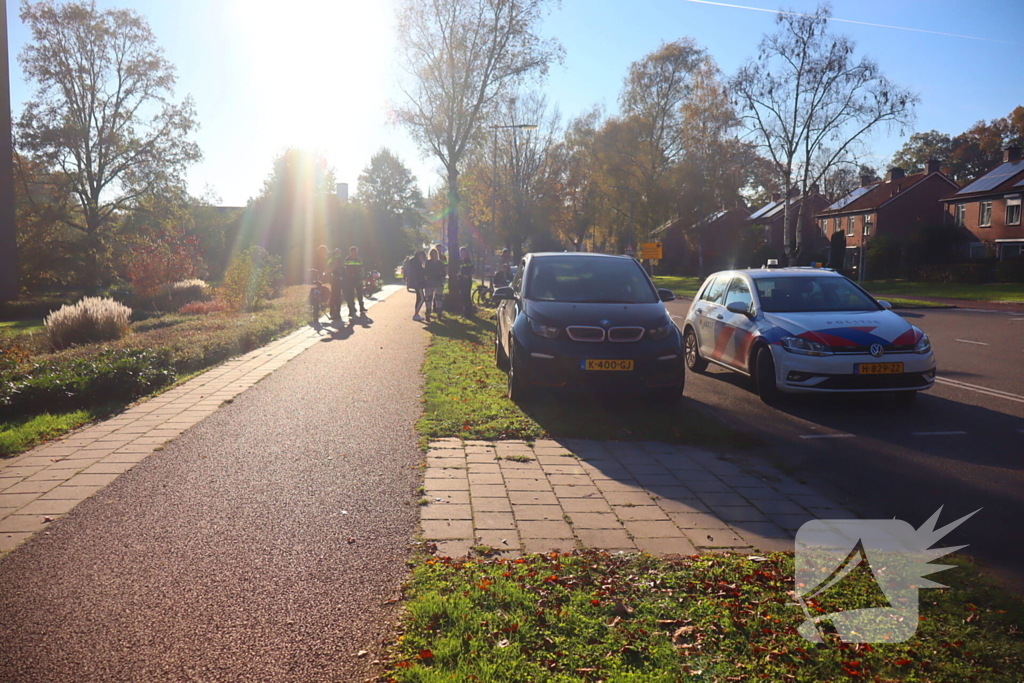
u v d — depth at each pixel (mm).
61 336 13953
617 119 54094
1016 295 31844
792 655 2982
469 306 19891
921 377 8242
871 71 38469
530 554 4020
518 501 4961
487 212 49781
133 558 3949
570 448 6430
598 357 7766
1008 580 3850
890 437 7094
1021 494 5320
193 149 45062
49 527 4414
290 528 4406
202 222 64688
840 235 53375
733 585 3602
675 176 50219
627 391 7832
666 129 51781
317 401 8273
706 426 7285
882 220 58750
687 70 50375
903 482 5613
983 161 78812
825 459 6277
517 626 3148
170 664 2912
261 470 5609
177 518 4570
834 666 2906
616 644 3041
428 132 26062
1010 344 14766
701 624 3225
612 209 60062
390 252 70625
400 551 4070
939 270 44812
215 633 3156
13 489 5133
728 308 9656
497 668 2826
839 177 83062
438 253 19359
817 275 9961
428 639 3082
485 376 9922
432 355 11953
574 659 2924
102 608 3381
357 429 6961
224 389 9016
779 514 4801
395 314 20984
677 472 5734
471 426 7043
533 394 8297
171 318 19781
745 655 2992
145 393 8773
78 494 5027
